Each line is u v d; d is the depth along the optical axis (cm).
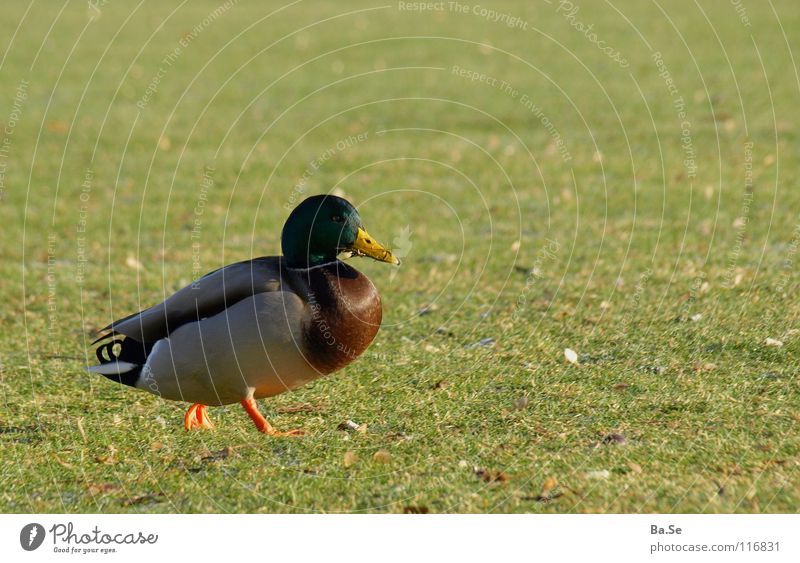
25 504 772
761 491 724
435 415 903
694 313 1182
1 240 1798
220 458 827
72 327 1295
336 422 904
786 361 988
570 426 854
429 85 3139
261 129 2719
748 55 3331
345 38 3981
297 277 847
